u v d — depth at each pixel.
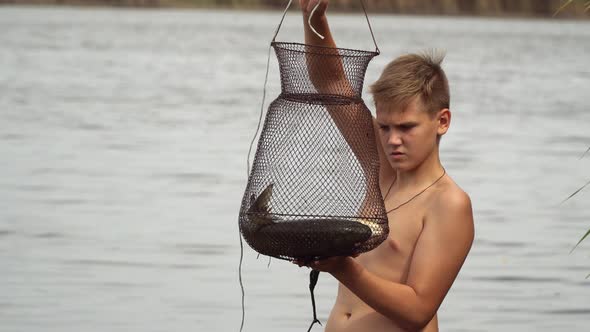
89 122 26.86
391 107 5.22
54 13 141.88
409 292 5.12
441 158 21.31
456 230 5.26
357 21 149.00
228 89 40.09
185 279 11.03
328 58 5.24
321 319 9.80
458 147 23.05
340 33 100.75
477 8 181.50
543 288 10.92
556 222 14.48
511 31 125.69
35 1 174.00
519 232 13.72
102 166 19.16
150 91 38.06
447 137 25.02
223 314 9.88
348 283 4.99
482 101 35.84
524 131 26.72
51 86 38.31
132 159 20.22
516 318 9.91
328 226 4.75
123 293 10.46
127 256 11.95
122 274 11.18
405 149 5.25
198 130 25.88
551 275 11.44
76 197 15.76
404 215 5.41
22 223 13.66
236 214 14.71
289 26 125.38
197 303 10.18
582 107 34.31
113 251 12.19
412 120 5.21
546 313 10.05
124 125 26.45
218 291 10.63
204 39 86.94
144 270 11.36
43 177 17.62
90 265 11.52
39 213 14.39
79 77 43.25
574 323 9.80
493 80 46.53
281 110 5.20
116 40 78.81
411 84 5.18
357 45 77.94
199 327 9.44
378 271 5.43
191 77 46.03
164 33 95.38
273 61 60.56
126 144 22.61
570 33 126.31
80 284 10.75
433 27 130.62
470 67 55.97
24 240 12.66
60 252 12.09
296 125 5.17
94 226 13.59
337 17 164.88
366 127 5.32
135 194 16.17
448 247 5.24
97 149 21.62
